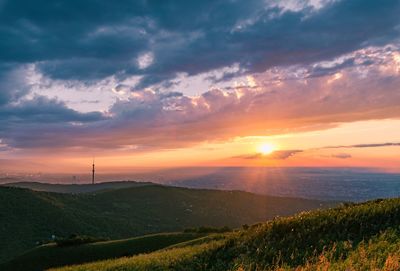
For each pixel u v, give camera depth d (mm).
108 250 54312
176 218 199125
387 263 10852
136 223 174750
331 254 14000
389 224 17578
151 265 21906
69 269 29094
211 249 21484
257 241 20359
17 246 115500
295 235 19422
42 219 144500
